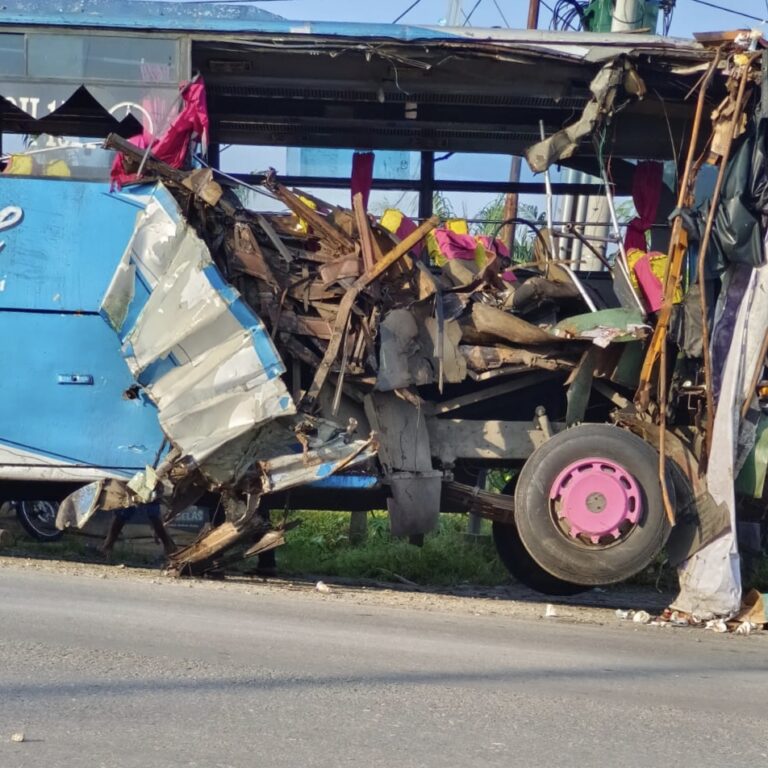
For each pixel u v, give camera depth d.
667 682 5.50
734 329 7.77
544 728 4.43
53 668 4.87
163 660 5.13
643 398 7.89
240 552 8.38
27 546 10.33
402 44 7.86
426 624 6.77
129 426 7.77
